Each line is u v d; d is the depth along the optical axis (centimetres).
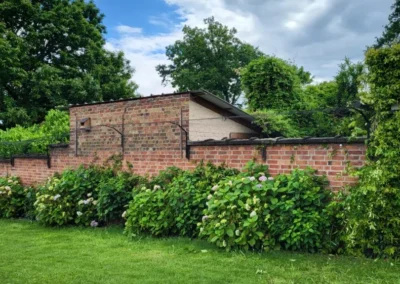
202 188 654
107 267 480
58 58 2156
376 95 498
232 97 3512
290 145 599
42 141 1169
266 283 403
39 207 816
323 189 557
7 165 1156
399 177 479
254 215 534
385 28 1989
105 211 752
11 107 1891
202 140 773
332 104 1434
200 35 3519
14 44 1889
